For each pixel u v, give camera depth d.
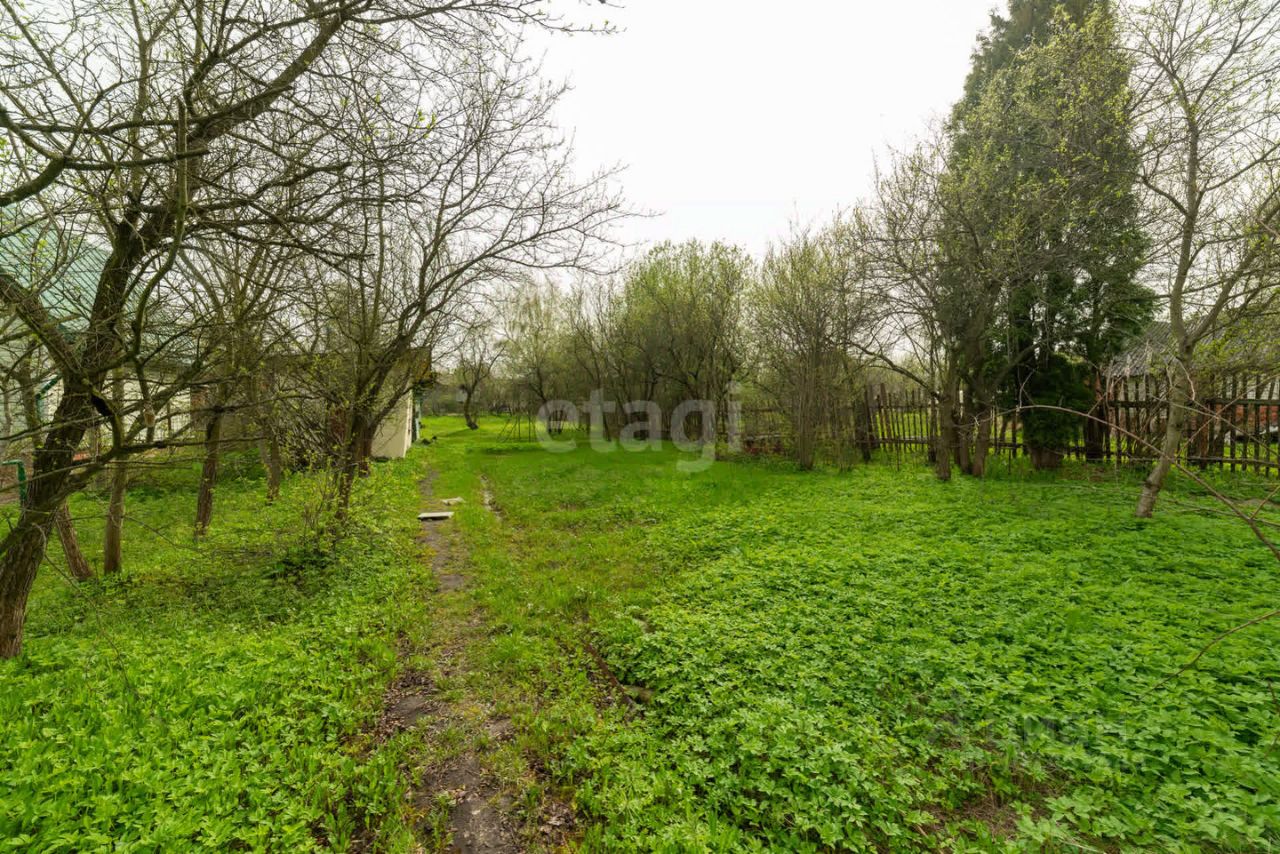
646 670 4.73
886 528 8.52
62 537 6.98
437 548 9.05
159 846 2.70
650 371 25.62
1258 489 9.55
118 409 4.12
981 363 13.12
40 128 3.16
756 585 6.38
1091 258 10.70
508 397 34.84
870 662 4.50
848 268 14.16
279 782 3.32
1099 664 4.22
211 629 5.57
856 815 3.00
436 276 9.09
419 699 4.54
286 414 7.46
